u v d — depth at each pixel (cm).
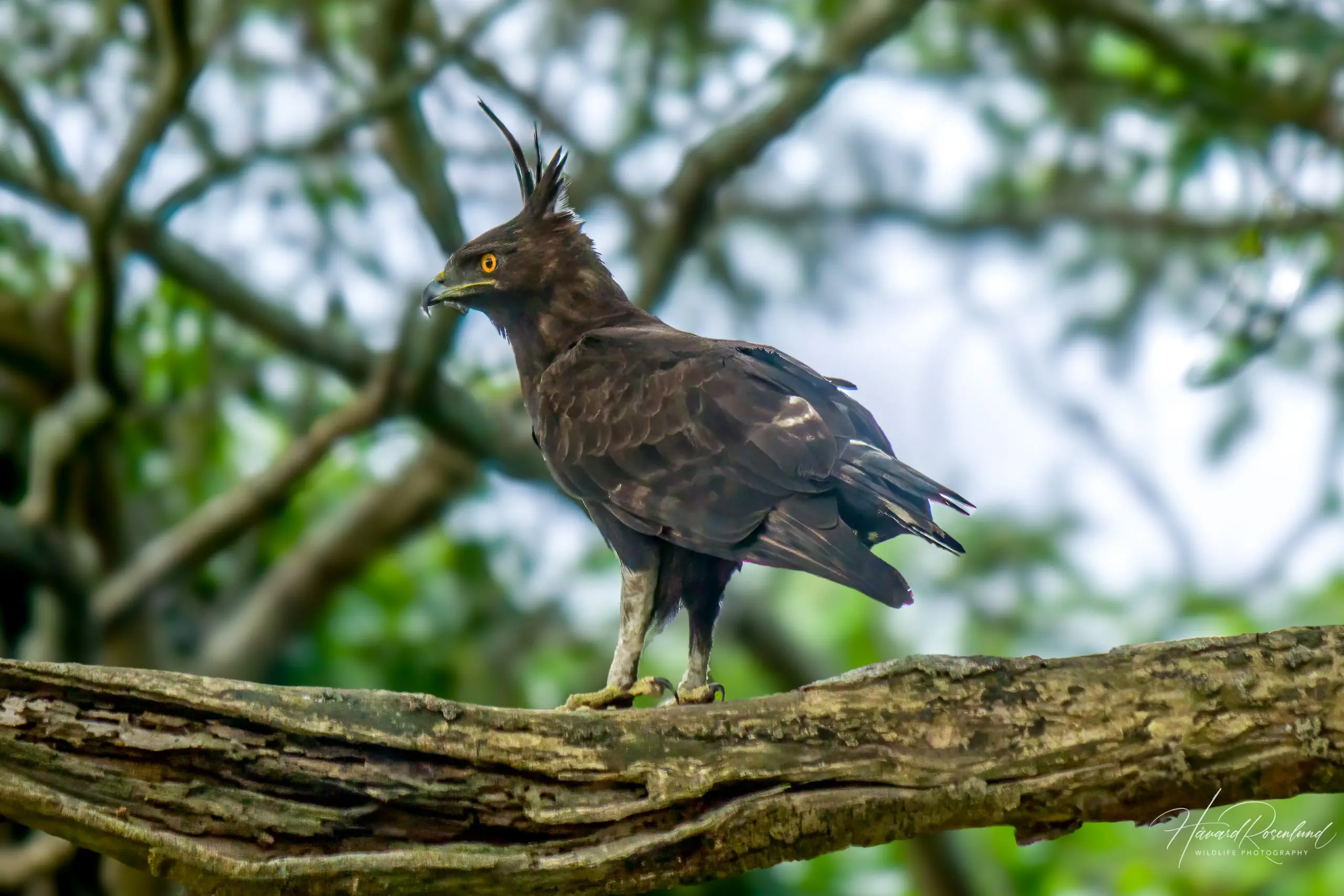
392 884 571
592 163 1538
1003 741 611
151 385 1430
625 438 830
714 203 1514
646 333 892
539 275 942
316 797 573
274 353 1572
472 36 1309
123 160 1171
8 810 550
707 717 609
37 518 1346
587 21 1555
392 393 1354
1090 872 1438
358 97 1408
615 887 595
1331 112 1448
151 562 1424
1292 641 622
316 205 1406
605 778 593
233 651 1522
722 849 598
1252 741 609
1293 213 1155
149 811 558
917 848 1457
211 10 1420
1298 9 1495
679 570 824
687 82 1534
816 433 776
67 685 557
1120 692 614
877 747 609
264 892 563
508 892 583
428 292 957
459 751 585
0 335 1501
